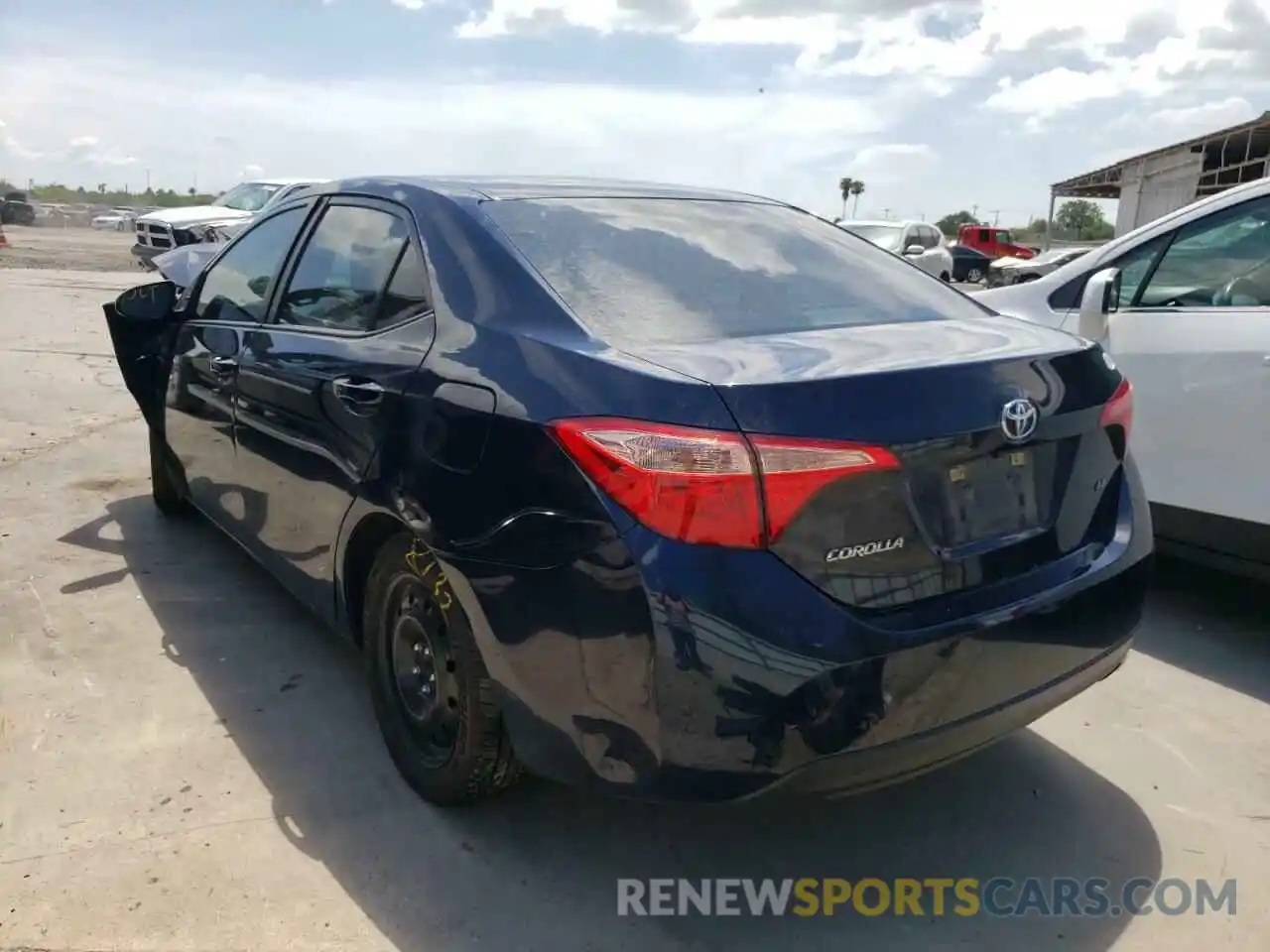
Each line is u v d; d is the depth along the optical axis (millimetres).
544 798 3014
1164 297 4340
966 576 2443
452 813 2928
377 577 3043
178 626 4055
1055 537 2672
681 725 2176
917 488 2344
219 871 2662
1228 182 25328
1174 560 4996
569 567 2281
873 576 2295
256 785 3035
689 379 2250
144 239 17906
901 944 2521
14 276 17125
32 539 4918
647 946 2482
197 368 4246
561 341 2514
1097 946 2529
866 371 2342
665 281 2873
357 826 2861
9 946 2379
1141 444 4238
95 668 3691
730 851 2846
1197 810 3082
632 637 2189
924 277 3479
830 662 2189
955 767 3287
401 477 2748
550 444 2336
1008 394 2502
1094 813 3055
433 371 2736
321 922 2504
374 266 3270
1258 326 3896
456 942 2463
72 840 2756
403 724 3037
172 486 5156
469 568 2490
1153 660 4051
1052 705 2613
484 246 2881
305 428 3307
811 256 3291
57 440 6691
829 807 3055
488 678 2633
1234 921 2615
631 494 2197
